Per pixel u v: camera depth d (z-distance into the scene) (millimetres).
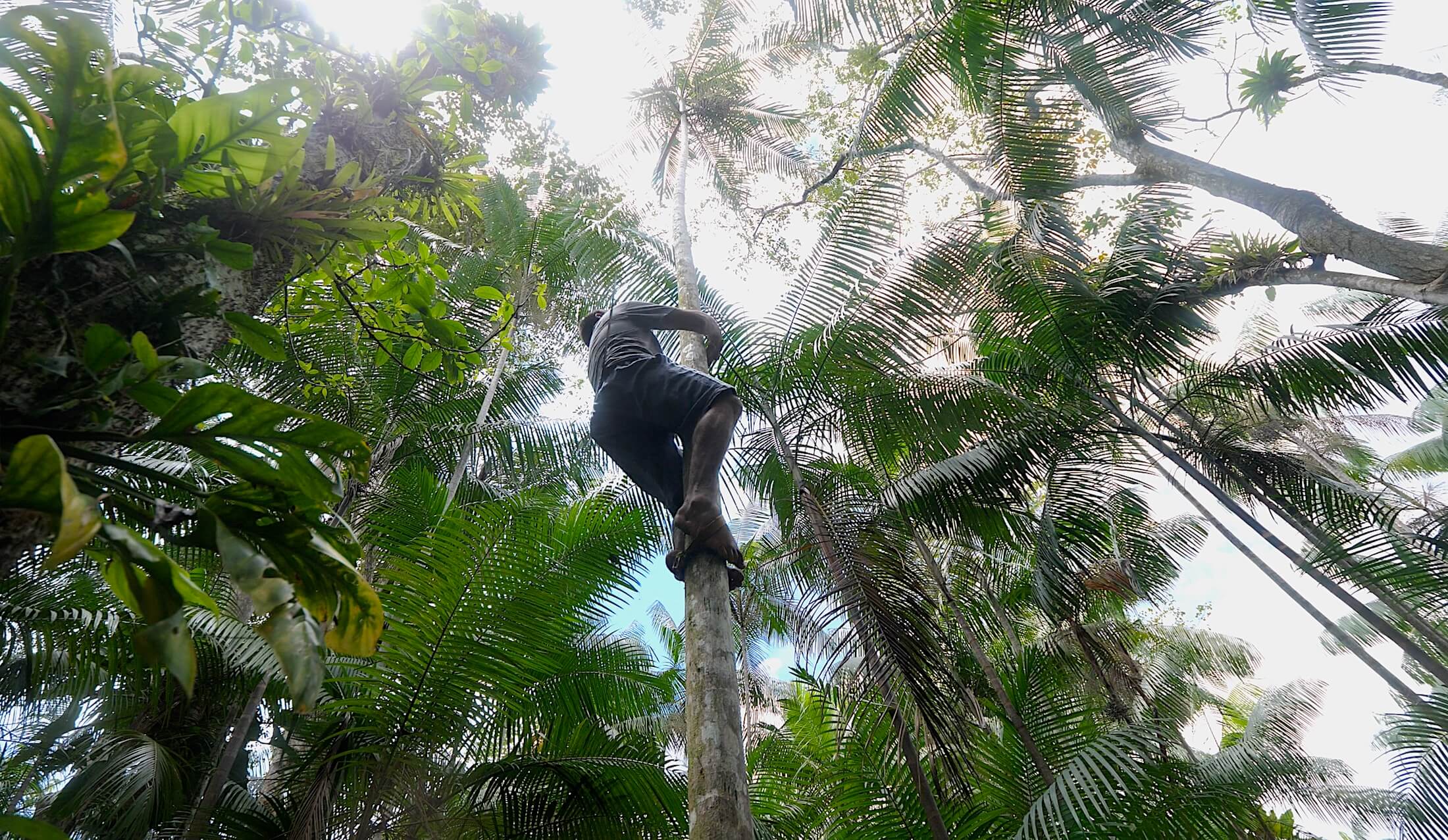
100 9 4707
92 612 5289
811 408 7633
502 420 9750
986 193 10469
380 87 4570
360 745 5539
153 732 6488
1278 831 11344
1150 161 9289
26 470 1473
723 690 3146
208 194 2436
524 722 6277
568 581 5688
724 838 2719
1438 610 7391
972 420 7918
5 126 1612
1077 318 8359
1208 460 8641
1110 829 5438
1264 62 8164
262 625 1701
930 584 7922
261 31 4188
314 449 1979
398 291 4438
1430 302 6750
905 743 5043
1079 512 7949
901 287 8227
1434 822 8383
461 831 5629
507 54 6480
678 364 4332
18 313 1799
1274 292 9125
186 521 1808
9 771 6637
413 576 5613
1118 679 9562
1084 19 9297
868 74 10984
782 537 7328
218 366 7414
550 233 9352
